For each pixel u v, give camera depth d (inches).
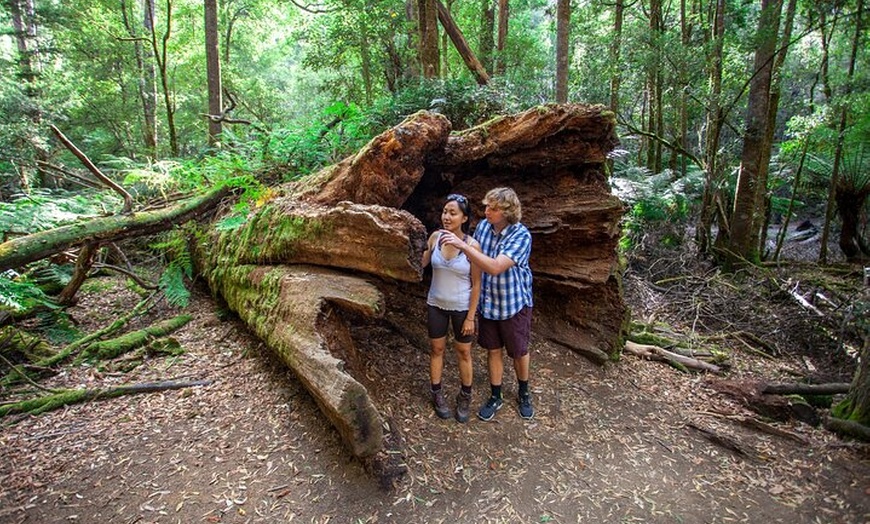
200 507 102.7
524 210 178.4
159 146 547.5
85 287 224.2
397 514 105.0
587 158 171.5
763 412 168.1
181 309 204.4
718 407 170.1
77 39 504.7
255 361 157.3
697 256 346.9
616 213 174.9
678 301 282.5
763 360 225.9
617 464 130.3
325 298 126.7
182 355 165.9
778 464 136.7
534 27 757.3
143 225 188.7
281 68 1024.2
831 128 372.5
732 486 126.0
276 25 813.2
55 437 123.3
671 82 314.3
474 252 121.9
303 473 112.9
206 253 214.7
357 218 124.3
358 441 104.3
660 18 463.5
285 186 207.5
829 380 198.8
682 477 128.0
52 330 178.5
